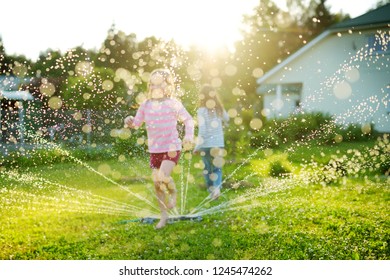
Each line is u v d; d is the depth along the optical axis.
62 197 6.12
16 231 4.25
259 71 28.38
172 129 4.44
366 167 7.93
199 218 4.51
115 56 22.69
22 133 13.07
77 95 14.45
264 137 13.68
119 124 14.09
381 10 18.06
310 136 14.83
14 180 7.97
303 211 4.73
